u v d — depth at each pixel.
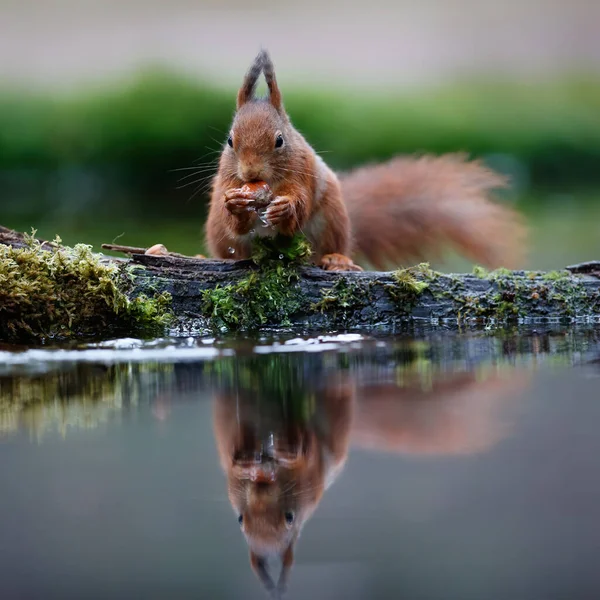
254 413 6.75
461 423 6.44
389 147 30.81
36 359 9.09
